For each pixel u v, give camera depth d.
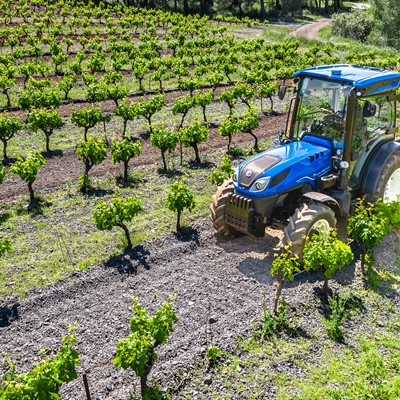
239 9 63.41
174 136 13.05
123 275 8.36
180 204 9.55
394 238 9.61
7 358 6.51
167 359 6.43
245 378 6.17
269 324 6.99
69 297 7.82
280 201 8.84
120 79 22.89
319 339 6.86
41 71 22.67
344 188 8.91
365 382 6.14
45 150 14.80
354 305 7.58
